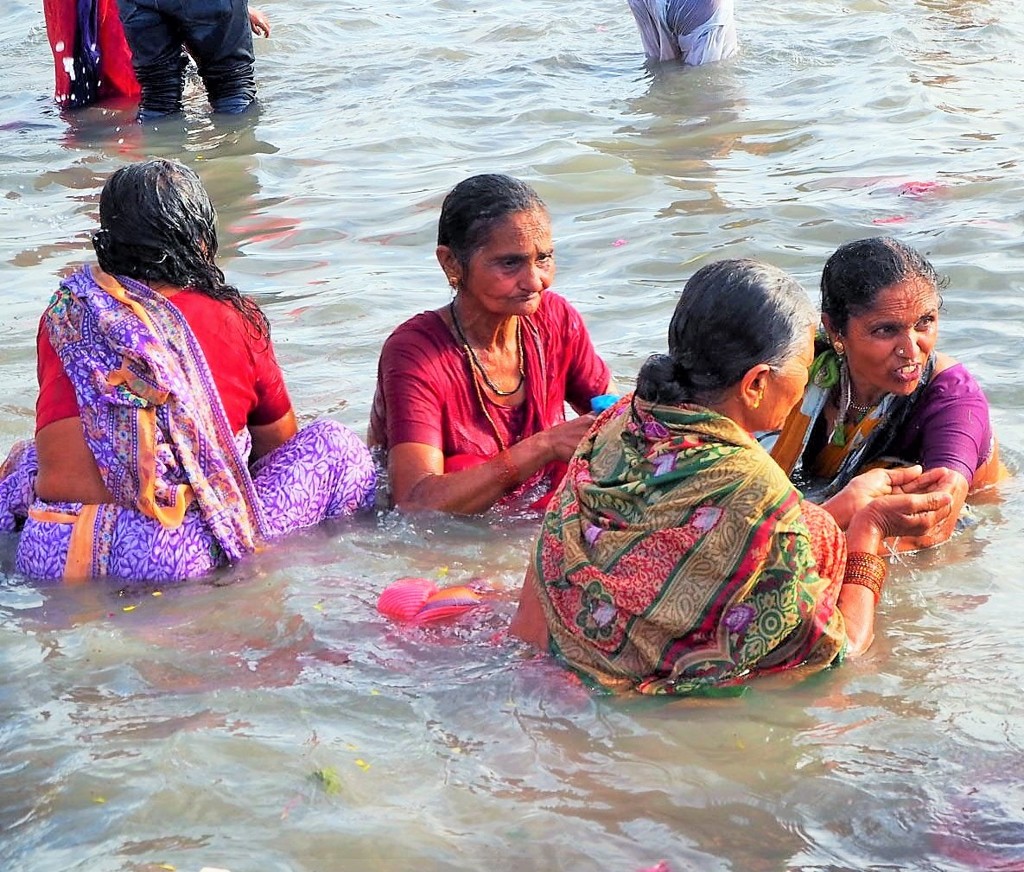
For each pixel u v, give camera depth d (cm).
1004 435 472
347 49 1141
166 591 404
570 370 487
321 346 585
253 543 427
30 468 450
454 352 463
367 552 427
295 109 980
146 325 413
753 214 704
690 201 736
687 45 1020
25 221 766
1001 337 548
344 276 666
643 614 325
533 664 343
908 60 994
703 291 322
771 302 318
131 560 412
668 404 329
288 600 391
